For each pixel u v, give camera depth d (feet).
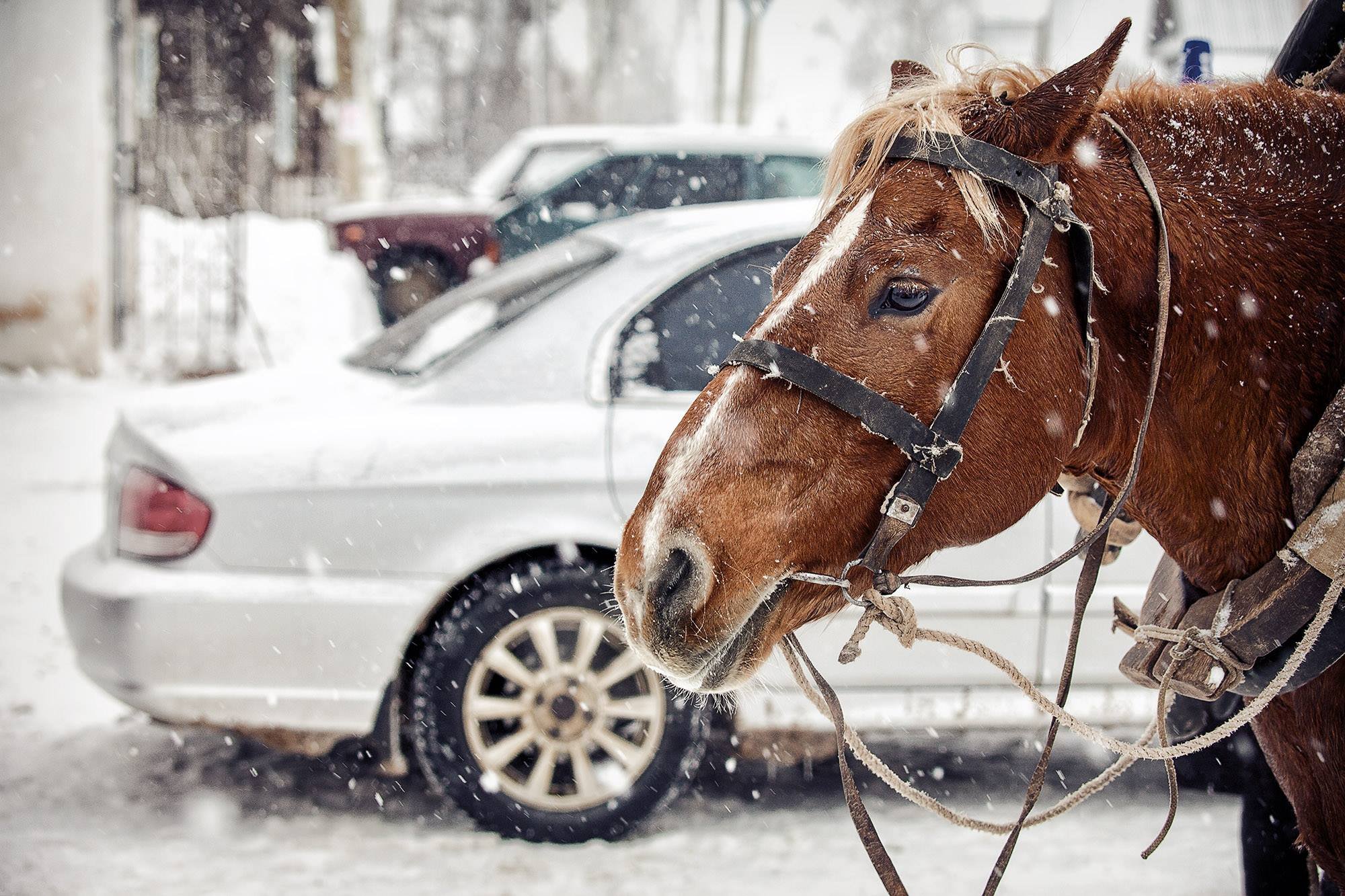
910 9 125.29
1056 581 13.21
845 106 126.62
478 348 13.75
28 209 45.70
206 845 13.01
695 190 33.45
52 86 45.93
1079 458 7.08
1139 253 6.80
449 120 139.44
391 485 12.72
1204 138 7.22
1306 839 7.63
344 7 63.52
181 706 12.47
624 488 12.94
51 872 12.30
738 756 14.35
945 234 6.38
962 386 6.29
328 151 67.05
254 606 12.38
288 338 52.70
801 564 6.33
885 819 14.10
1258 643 6.72
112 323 48.26
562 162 39.09
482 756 12.84
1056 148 6.54
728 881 12.29
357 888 12.00
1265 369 6.93
